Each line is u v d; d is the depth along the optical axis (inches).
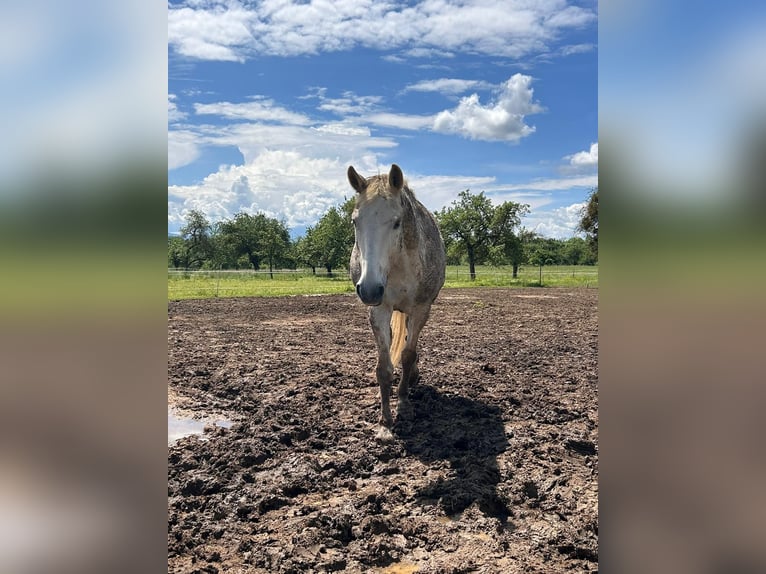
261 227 2513.5
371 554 108.7
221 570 105.2
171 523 122.5
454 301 701.9
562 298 765.3
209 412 203.2
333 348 334.6
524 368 275.9
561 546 110.7
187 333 396.8
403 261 172.1
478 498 129.6
